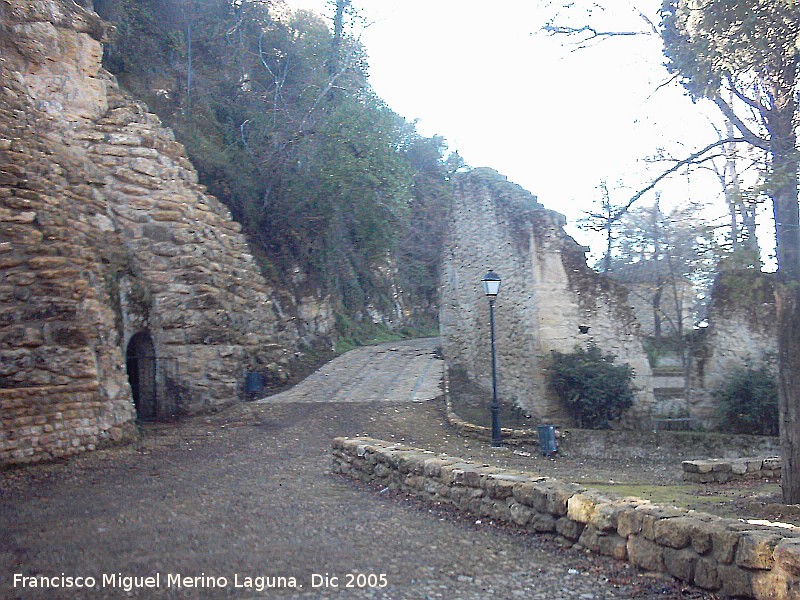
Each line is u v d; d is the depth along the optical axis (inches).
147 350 562.6
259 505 273.9
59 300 403.9
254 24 963.3
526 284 584.1
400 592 173.6
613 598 169.6
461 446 504.7
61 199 440.5
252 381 634.2
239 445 451.8
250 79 912.3
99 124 572.7
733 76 302.2
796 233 302.8
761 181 291.1
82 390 396.8
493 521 241.6
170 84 794.8
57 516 249.9
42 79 542.3
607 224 342.0
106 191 563.5
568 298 576.1
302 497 293.3
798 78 297.3
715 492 352.2
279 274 807.1
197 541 215.0
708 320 582.2
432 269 1400.1
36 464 356.5
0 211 396.5
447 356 751.7
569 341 569.6
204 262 605.6
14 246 396.5
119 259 521.3
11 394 351.3
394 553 206.8
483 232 673.0
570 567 193.5
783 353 309.7
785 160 291.6
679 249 623.8
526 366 581.3
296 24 1027.3
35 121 486.6
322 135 826.2
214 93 858.1
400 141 1454.2
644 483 396.2
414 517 255.9
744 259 301.7
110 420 424.8
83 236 452.1
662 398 576.1
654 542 177.5
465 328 708.0
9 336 377.7
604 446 511.8
